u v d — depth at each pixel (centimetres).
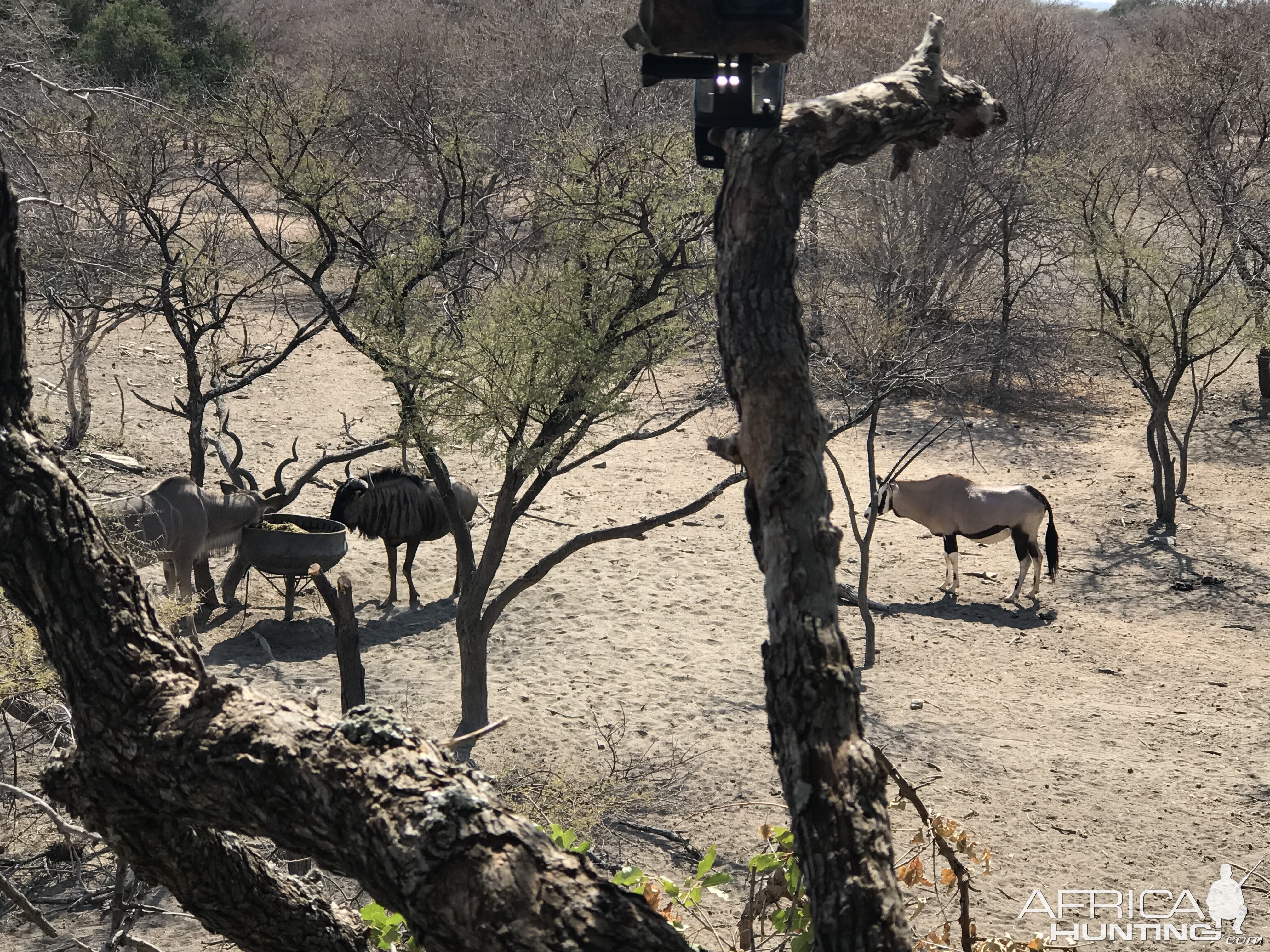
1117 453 2100
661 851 888
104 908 630
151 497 1182
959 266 2420
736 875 856
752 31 193
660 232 1029
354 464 1836
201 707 215
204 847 239
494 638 1336
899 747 1101
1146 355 1761
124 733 218
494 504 1738
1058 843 941
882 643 1370
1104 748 1124
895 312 1531
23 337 231
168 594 1239
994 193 2336
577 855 196
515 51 2980
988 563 1645
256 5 4228
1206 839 955
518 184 1769
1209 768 1088
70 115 1652
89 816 231
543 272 1136
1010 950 358
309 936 255
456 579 1478
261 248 2017
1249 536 1725
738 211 230
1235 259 1805
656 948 184
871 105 251
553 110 2277
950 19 2817
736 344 223
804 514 207
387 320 1101
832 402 2209
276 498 1305
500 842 192
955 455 2069
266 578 1394
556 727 1112
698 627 1377
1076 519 1800
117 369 2189
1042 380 2516
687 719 1143
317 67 2928
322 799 200
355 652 1026
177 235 1577
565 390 1045
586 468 1931
